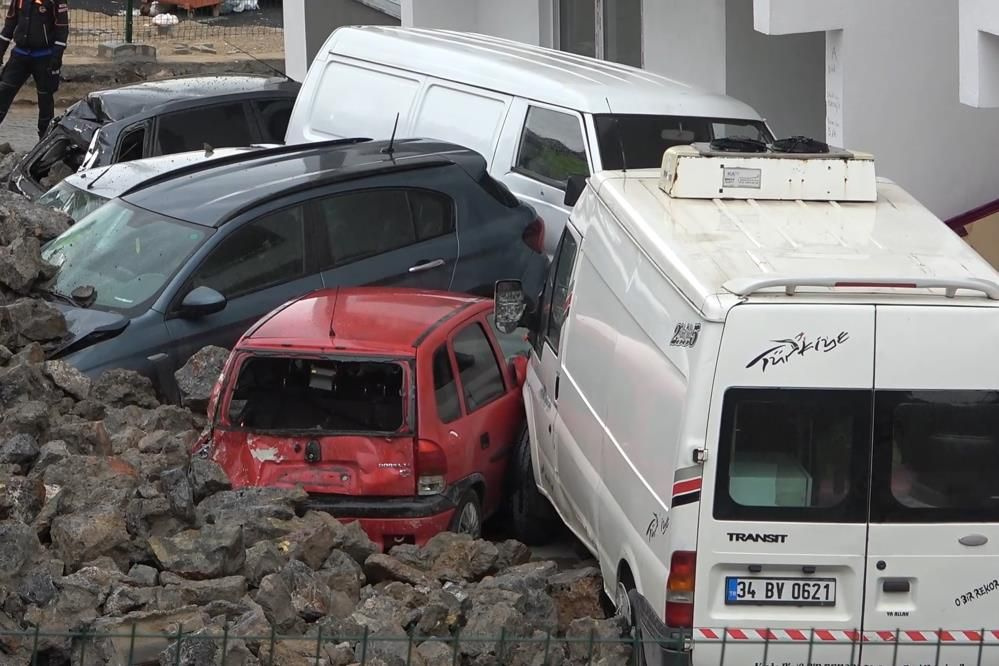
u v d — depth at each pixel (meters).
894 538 12.62
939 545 12.65
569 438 17.25
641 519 13.84
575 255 18.27
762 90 31.73
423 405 17.05
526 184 25.58
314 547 15.15
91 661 12.38
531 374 19.55
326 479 17.00
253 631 12.91
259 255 21.38
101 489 15.41
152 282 20.80
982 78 18.86
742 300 12.41
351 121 28.84
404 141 25.31
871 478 12.55
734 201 15.73
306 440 17.06
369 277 22.20
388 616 13.80
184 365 20.03
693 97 25.66
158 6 60.50
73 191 24.86
